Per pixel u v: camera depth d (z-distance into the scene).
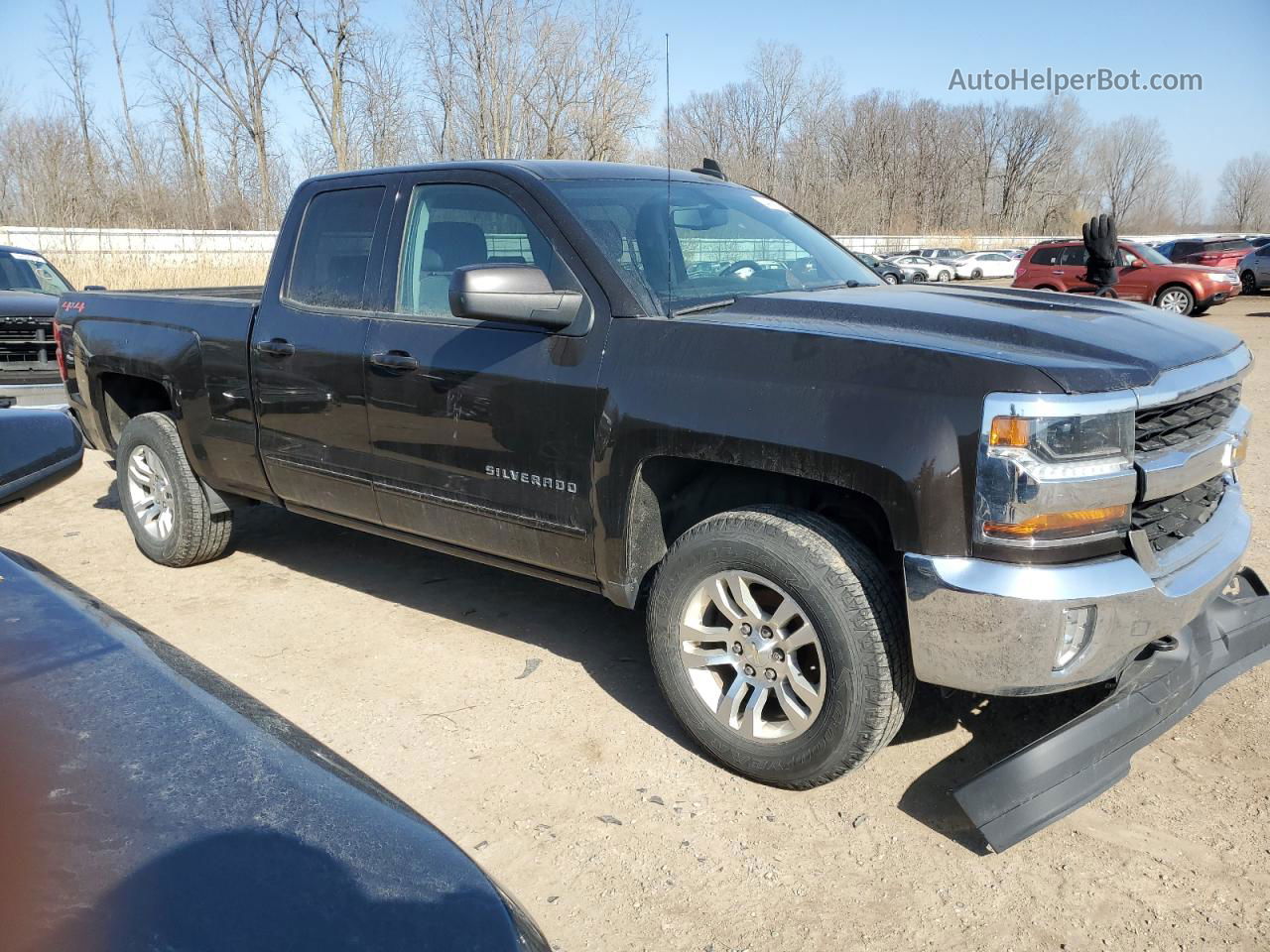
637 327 3.01
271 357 4.04
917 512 2.46
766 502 3.12
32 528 5.84
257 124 39.00
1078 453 2.38
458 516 3.52
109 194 33.00
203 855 1.10
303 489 4.13
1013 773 2.51
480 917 1.12
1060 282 20.97
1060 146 64.69
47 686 1.40
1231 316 20.14
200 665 1.62
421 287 3.63
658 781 2.98
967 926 2.36
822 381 2.63
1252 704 3.35
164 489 4.91
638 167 3.89
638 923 2.39
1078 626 2.45
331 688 3.63
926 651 2.52
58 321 5.34
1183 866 2.55
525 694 3.56
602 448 3.03
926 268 38.97
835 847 2.66
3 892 1.01
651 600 3.06
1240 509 3.11
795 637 2.75
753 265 3.62
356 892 1.10
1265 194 83.94
